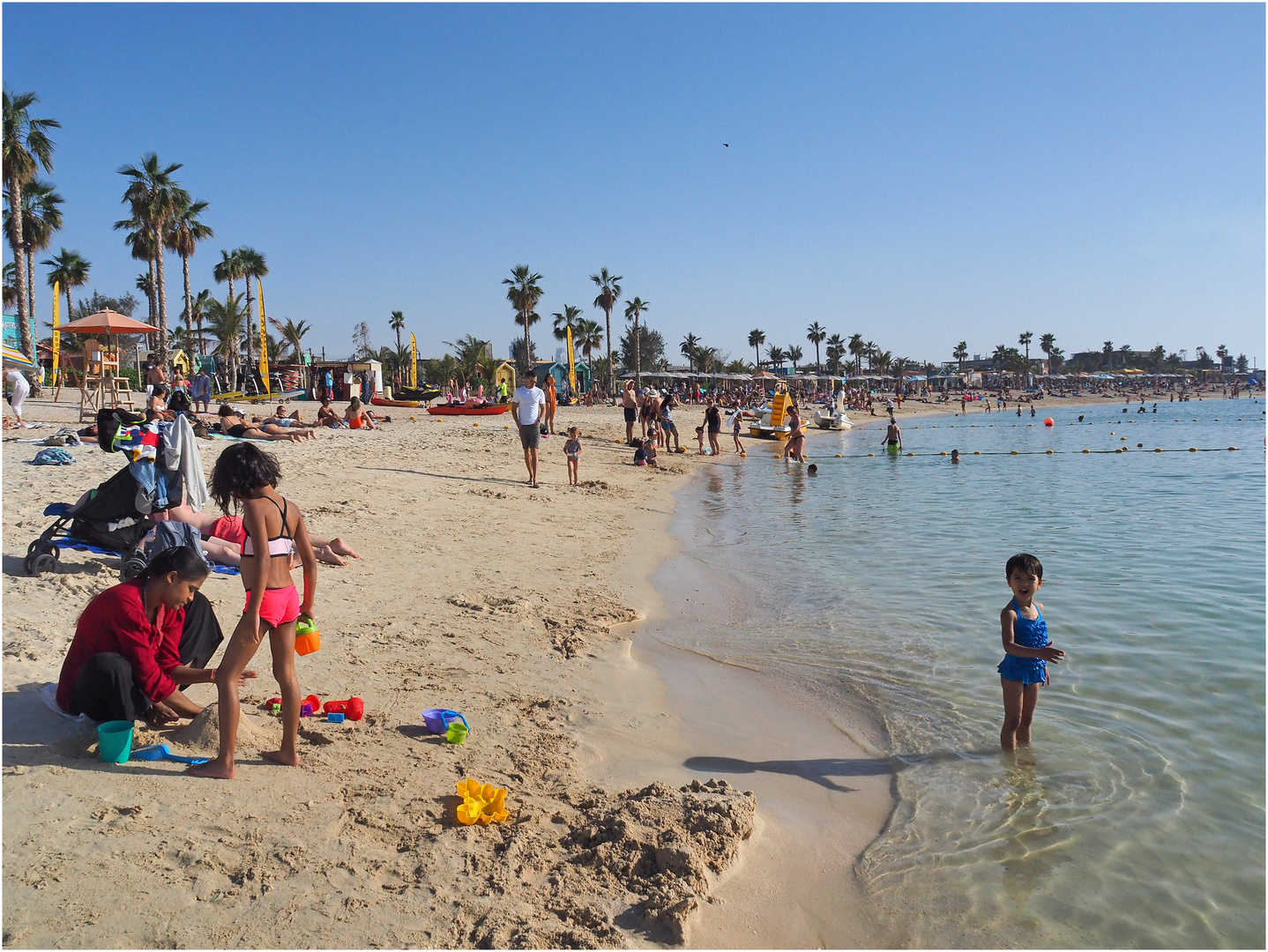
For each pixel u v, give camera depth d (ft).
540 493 50.39
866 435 142.10
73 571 23.03
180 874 10.39
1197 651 21.95
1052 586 29.30
